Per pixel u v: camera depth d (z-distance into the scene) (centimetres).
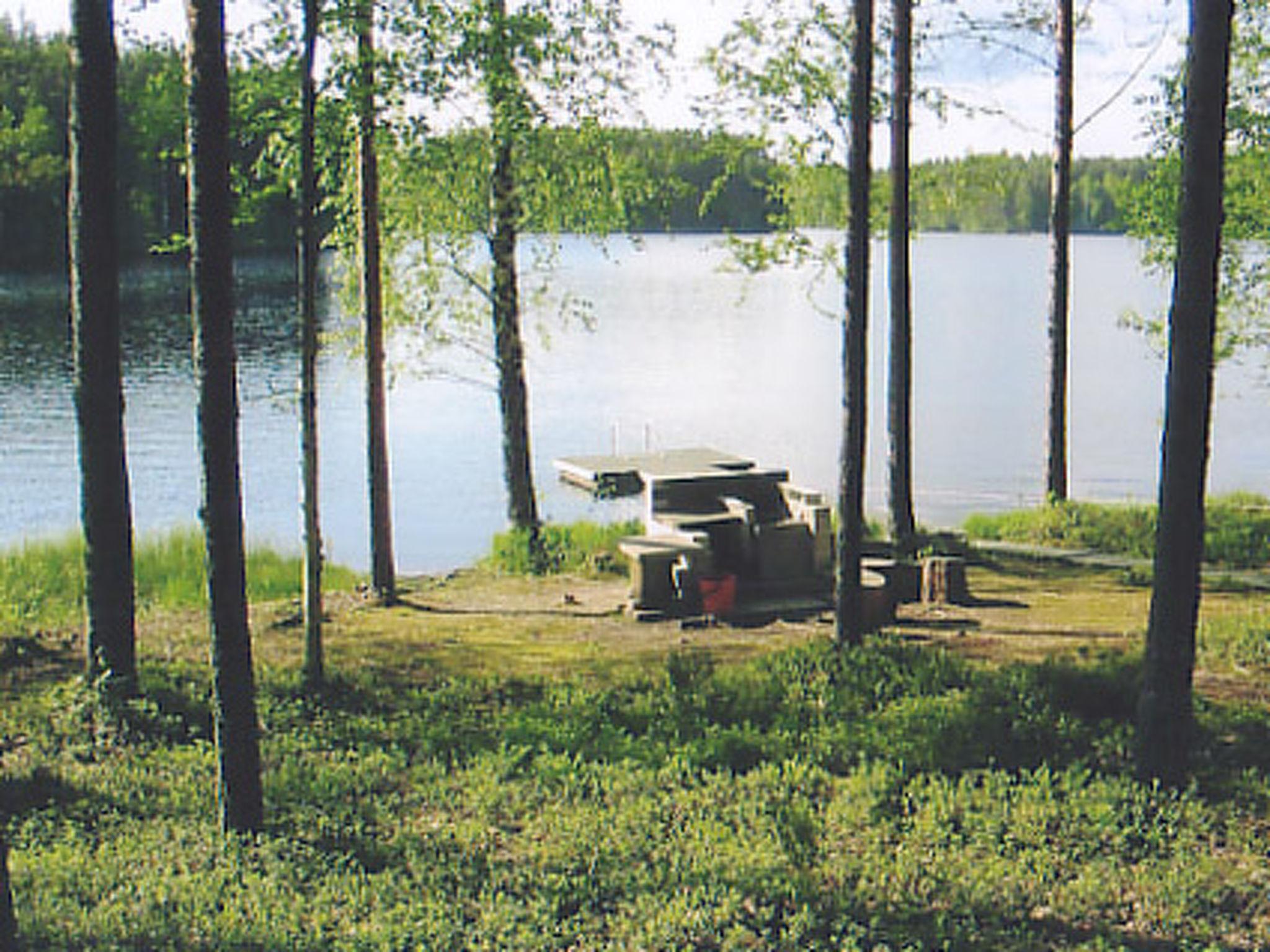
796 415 4181
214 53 775
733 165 1911
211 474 811
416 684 1238
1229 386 4850
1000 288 10256
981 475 3206
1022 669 1145
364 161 1579
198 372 802
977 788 911
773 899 743
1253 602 1550
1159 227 2036
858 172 1196
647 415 4200
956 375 5162
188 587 1761
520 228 1945
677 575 1543
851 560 1248
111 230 1113
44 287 7950
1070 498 2908
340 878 770
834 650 1238
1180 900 730
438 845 826
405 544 2533
